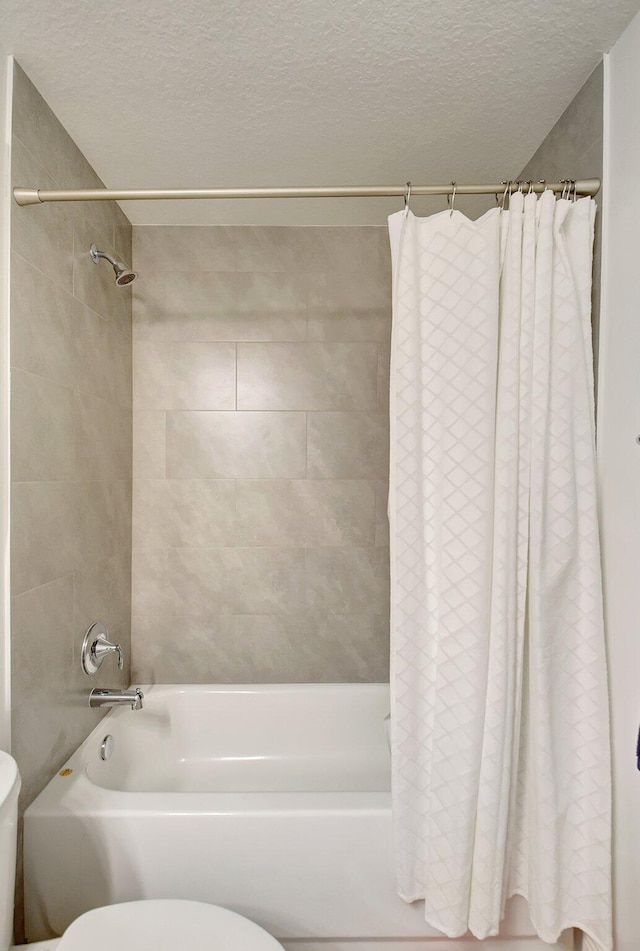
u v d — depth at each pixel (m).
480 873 1.10
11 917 0.93
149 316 1.99
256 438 2.02
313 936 1.20
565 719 1.16
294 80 1.22
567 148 1.32
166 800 1.22
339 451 2.03
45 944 1.01
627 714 1.09
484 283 1.14
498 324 1.17
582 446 1.16
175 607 2.02
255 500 2.02
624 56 1.08
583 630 1.16
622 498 1.11
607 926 1.10
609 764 1.12
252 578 2.03
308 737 1.94
